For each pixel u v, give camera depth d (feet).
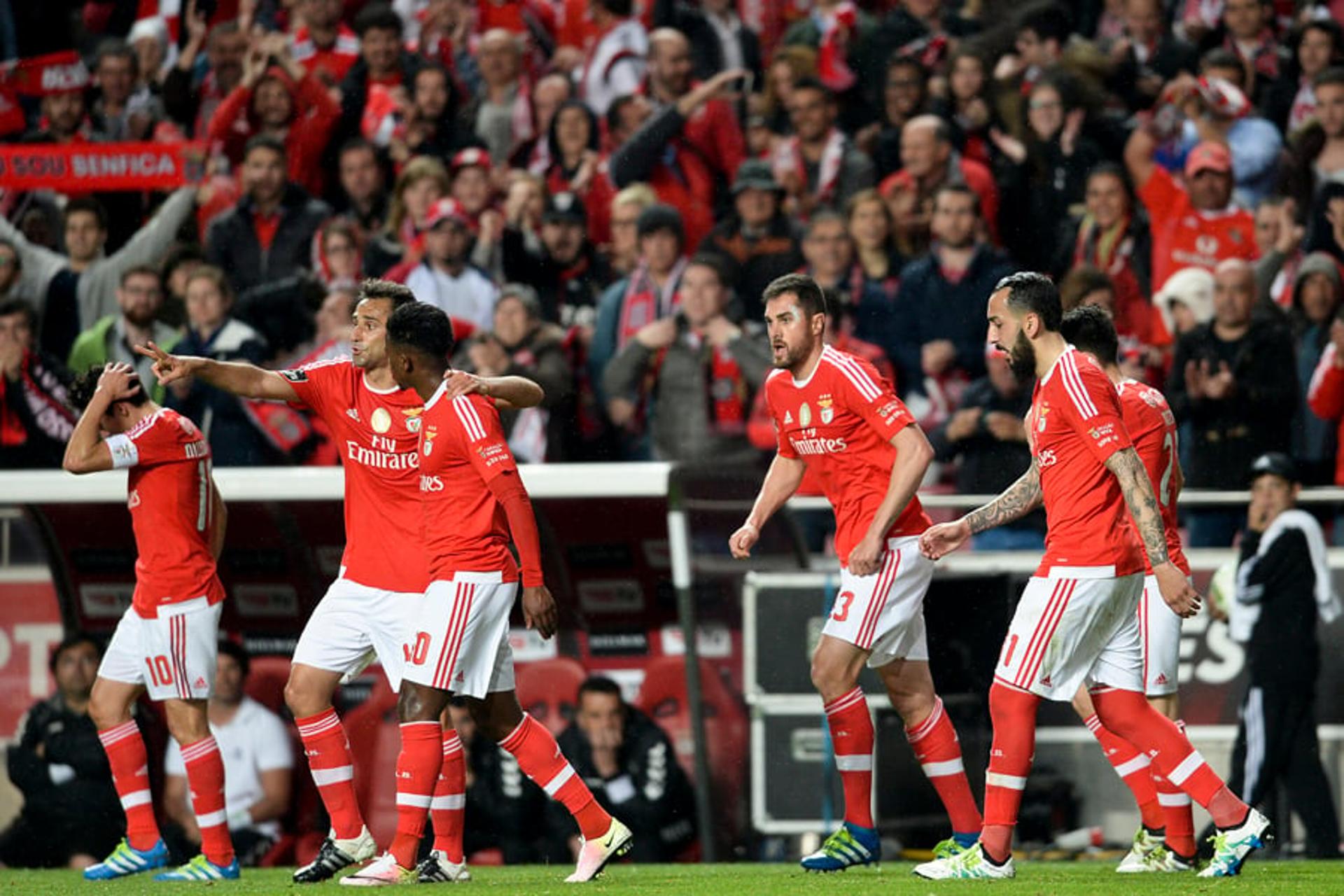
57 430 143.43
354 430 74.74
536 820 110.42
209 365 74.90
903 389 134.10
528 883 70.74
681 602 108.88
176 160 157.48
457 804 74.59
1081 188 139.03
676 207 148.15
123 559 119.44
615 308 139.95
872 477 74.13
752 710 106.52
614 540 115.03
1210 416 123.95
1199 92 138.72
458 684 67.21
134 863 82.69
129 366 79.87
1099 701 67.97
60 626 122.72
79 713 114.42
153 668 79.87
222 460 139.13
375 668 119.24
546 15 161.79
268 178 149.89
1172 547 76.18
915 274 134.51
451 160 156.66
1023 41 144.15
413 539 74.33
